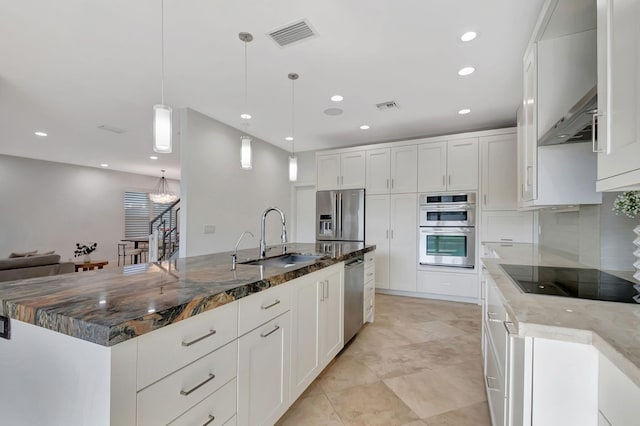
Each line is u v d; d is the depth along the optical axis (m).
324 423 1.80
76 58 2.64
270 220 5.63
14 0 1.91
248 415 1.41
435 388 2.17
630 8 0.88
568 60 1.87
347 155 5.15
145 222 9.31
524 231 3.97
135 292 1.21
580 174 1.91
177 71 2.88
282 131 4.88
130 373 0.89
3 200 6.57
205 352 1.16
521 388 1.01
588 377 0.91
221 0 1.94
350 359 2.62
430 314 3.82
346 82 3.12
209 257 2.43
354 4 1.99
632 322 0.96
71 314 0.93
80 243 7.75
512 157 4.04
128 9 2.01
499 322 1.43
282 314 1.70
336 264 2.51
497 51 2.53
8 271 3.71
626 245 1.81
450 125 4.53
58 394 0.95
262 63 2.73
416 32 2.28
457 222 4.34
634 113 0.86
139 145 5.66
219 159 4.36
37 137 5.14
